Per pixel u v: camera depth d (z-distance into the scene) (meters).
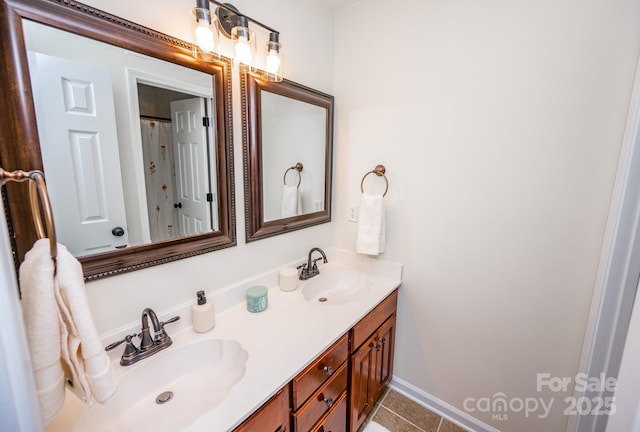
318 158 1.74
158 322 1.00
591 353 1.04
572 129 1.13
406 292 1.70
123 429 0.84
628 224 0.93
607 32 1.03
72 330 0.61
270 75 1.34
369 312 1.39
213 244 1.22
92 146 0.87
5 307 0.36
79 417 0.77
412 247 1.64
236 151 1.28
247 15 1.26
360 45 1.66
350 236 1.88
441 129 1.45
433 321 1.63
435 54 1.42
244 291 1.39
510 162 1.29
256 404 0.81
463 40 1.33
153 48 0.95
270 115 1.41
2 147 0.71
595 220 1.12
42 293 0.55
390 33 1.54
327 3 1.64
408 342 1.74
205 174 1.17
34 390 0.41
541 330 1.30
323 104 1.71
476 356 1.51
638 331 0.51
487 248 1.40
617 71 1.02
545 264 1.26
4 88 0.71
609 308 0.98
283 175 1.53
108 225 0.92
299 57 1.54
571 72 1.11
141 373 0.94
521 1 1.18
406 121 1.55
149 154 1.00
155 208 1.03
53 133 0.79
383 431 1.55
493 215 1.36
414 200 1.59
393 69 1.56
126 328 0.99
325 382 1.13
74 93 0.82
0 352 0.36
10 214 0.73
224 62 1.17
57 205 0.81
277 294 1.47
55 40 0.77
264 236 1.46
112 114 0.90
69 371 0.65
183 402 0.95
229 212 1.27
